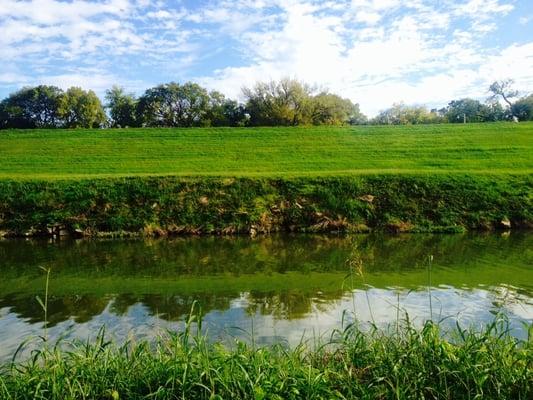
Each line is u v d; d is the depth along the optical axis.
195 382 5.54
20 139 37.75
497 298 10.53
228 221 20.09
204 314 9.73
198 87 80.88
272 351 7.16
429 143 33.25
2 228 19.62
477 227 19.86
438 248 16.25
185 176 22.77
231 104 81.38
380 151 31.42
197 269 13.71
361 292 11.14
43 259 15.24
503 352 6.13
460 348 6.24
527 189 21.81
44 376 5.67
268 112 68.81
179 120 81.75
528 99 80.62
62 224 19.75
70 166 28.77
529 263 13.92
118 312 9.98
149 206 20.86
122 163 29.62
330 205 20.84
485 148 31.02
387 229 19.70
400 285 11.69
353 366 6.31
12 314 9.94
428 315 9.41
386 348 6.54
